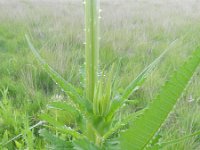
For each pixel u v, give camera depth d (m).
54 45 2.12
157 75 1.52
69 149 0.26
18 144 0.75
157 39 2.68
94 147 0.25
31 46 0.28
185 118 1.06
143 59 1.89
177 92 0.17
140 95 1.29
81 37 2.43
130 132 0.18
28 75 1.50
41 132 0.27
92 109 0.27
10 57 2.07
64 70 1.63
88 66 0.27
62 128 0.29
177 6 5.57
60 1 6.91
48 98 1.25
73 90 0.27
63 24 3.24
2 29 3.06
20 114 1.06
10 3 5.55
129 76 1.57
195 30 2.85
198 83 1.41
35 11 4.35
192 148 0.91
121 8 5.25
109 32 2.77
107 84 0.27
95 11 0.26
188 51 2.10
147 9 5.05
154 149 0.21
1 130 0.94
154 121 0.18
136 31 2.86
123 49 2.28
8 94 1.39
